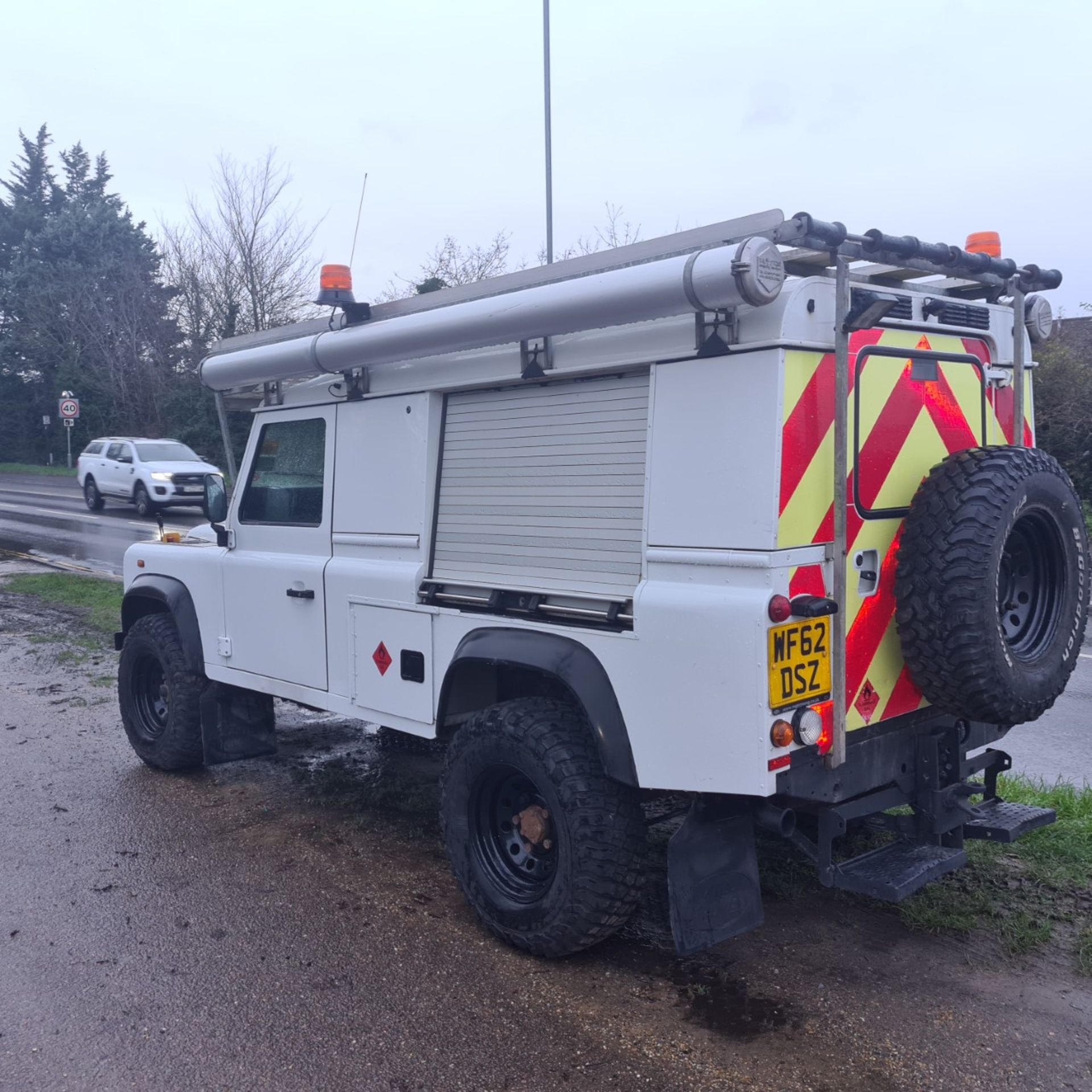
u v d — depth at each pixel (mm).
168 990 3676
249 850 4957
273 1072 3180
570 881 3637
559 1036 3346
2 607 11891
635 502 3619
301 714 7613
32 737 6926
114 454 25203
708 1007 3518
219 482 5602
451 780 4078
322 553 4988
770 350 3180
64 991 3676
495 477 4160
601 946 3963
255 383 5340
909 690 3682
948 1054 3209
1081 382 16984
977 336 3992
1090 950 3820
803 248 3184
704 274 3066
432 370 4363
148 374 39156
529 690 4496
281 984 3703
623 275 3342
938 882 4418
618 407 3684
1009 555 3676
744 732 3193
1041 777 5617
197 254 33688
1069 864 4570
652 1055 3234
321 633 4938
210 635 5715
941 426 3809
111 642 9922
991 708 3316
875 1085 3059
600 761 3656
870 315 3182
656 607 3400
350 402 4805
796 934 4039
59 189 58531
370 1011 3514
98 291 43188
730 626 3203
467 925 4160
